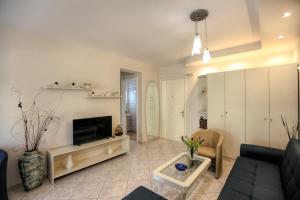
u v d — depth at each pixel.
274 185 1.74
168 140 5.04
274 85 2.93
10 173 2.34
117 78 3.92
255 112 3.12
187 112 4.65
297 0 1.45
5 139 2.31
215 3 1.80
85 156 3.21
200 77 4.30
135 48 3.36
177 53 3.75
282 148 2.86
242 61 3.62
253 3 1.79
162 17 2.10
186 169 2.10
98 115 3.48
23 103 2.47
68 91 2.99
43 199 2.13
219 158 2.65
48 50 2.73
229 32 2.58
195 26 2.35
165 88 5.19
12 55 2.37
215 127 3.61
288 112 2.81
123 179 2.63
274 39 2.50
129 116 6.14
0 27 2.28
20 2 1.76
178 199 2.11
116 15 2.05
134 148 4.23
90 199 2.13
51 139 2.77
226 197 1.54
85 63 3.26
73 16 2.07
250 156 2.50
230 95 3.40
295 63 2.74
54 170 2.68
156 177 2.00
